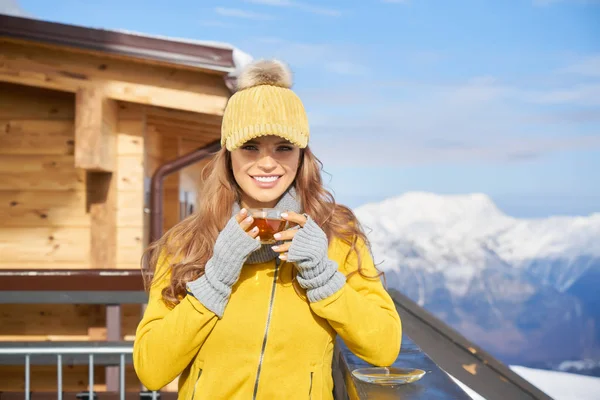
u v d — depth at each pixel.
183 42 6.20
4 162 7.09
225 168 2.08
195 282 1.90
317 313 1.89
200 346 1.95
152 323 2.01
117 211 7.05
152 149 8.02
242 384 1.93
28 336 6.95
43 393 4.24
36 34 6.15
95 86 6.43
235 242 1.84
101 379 6.71
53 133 7.08
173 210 8.96
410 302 4.00
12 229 7.06
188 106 6.49
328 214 2.07
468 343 3.84
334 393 2.51
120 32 6.17
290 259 1.83
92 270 5.33
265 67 1.99
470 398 1.67
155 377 1.93
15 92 7.12
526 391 3.73
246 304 1.94
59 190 7.06
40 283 5.31
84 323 6.96
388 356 1.96
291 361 1.94
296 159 1.99
